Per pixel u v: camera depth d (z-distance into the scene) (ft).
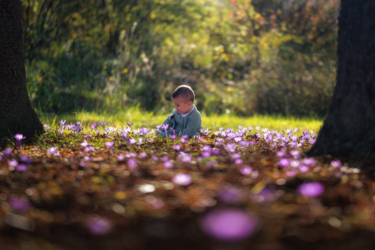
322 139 12.44
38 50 38.78
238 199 7.13
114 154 12.35
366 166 10.52
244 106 42.93
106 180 8.79
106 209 6.94
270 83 42.91
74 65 39.17
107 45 46.80
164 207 6.89
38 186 8.38
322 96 41.11
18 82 16.28
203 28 53.83
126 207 6.97
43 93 33.78
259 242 5.82
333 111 12.25
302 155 12.75
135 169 9.70
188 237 5.96
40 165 10.38
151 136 17.33
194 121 17.90
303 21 49.34
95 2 44.55
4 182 8.74
